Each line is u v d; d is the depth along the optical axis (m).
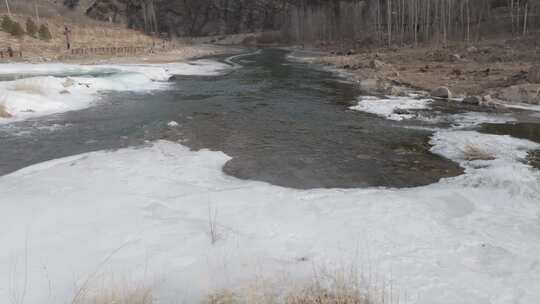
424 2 62.38
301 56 59.44
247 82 28.36
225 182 8.71
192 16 151.38
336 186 8.77
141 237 5.85
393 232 6.07
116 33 63.75
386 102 19.41
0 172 9.44
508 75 24.16
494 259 5.23
